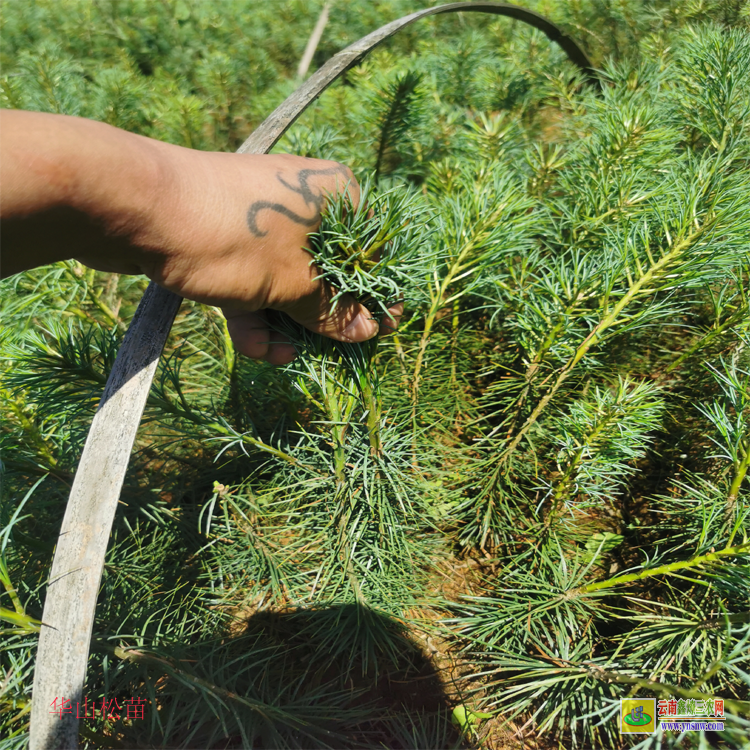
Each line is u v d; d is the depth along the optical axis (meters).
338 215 0.88
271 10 3.90
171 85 2.96
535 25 1.91
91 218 0.66
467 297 1.65
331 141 1.84
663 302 1.23
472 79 2.57
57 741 0.67
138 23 3.86
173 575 1.40
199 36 3.80
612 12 2.62
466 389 1.73
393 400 1.59
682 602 1.19
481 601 1.25
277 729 1.12
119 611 1.24
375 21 3.45
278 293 0.86
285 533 1.51
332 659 1.25
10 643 1.03
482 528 1.44
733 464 1.13
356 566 1.37
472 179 1.65
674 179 1.47
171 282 0.77
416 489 1.42
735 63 1.62
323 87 1.11
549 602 1.18
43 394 1.20
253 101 2.99
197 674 1.12
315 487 1.37
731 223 1.17
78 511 0.73
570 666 1.08
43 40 3.56
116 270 0.85
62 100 2.33
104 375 1.22
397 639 1.33
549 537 1.31
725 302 1.43
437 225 1.38
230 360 1.57
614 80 2.14
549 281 1.36
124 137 0.69
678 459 1.47
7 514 1.09
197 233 0.73
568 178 1.74
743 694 1.08
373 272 0.95
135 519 1.48
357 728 1.19
